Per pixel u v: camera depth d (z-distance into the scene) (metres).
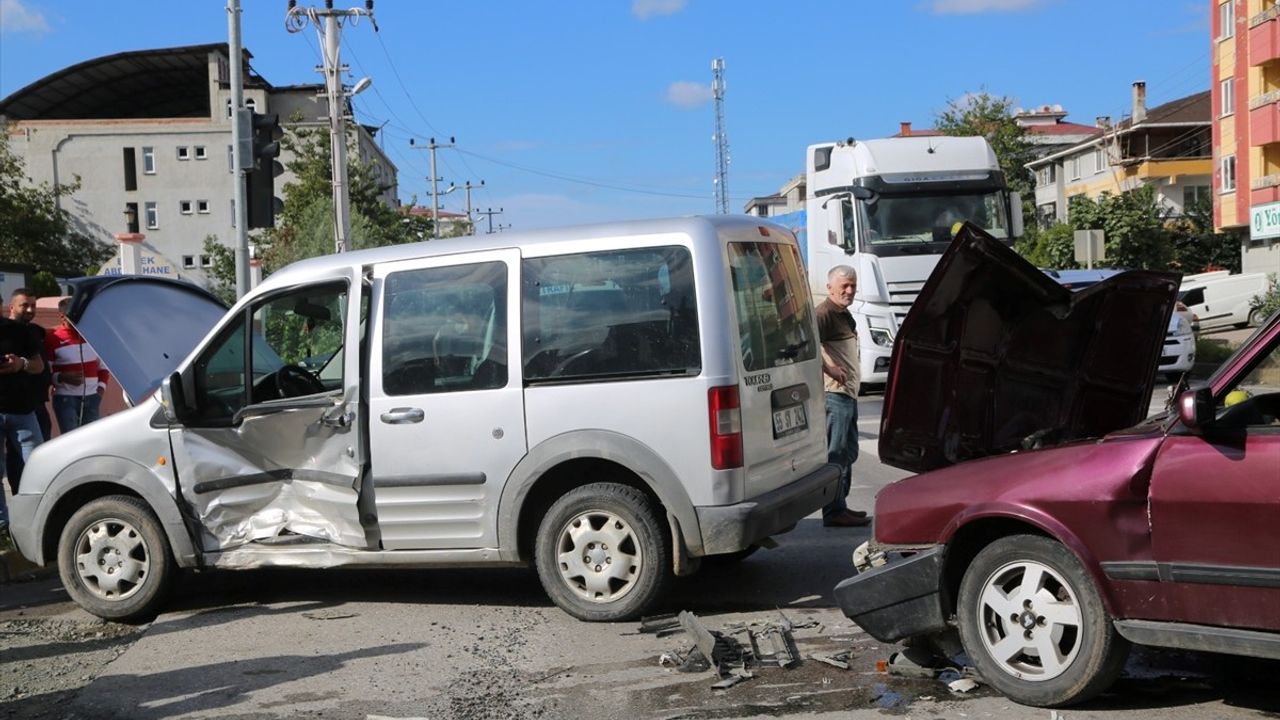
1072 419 6.41
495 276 6.73
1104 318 6.25
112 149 83.88
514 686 5.53
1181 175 56.28
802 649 5.87
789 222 24.91
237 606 7.47
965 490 5.11
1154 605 4.57
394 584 7.82
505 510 6.62
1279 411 4.57
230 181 83.88
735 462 6.38
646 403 6.41
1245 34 36.56
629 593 6.48
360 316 6.96
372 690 5.57
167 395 7.14
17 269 20.44
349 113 40.62
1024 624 4.87
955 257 5.41
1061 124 83.31
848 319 8.71
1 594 8.29
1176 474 4.51
